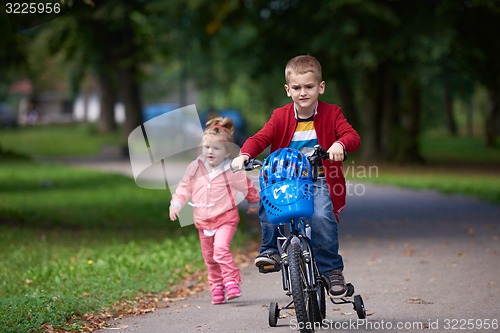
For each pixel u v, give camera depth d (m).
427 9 67.12
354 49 69.19
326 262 15.09
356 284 20.50
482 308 17.27
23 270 23.36
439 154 99.81
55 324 16.03
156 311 18.02
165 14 84.62
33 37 87.75
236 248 27.17
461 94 132.88
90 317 17.05
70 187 54.38
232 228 18.58
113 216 37.53
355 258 24.92
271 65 80.94
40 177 62.69
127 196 47.84
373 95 78.69
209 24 73.50
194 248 26.61
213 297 18.69
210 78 149.88
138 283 20.56
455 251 25.56
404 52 67.62
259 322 16.56
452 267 22.62
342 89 84.88
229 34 107.56
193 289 20.69
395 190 50.28
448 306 17.53
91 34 90.31
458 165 78.12
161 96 185.25
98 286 20.08
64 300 17.83
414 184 53.03
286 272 14.39
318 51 73.69
